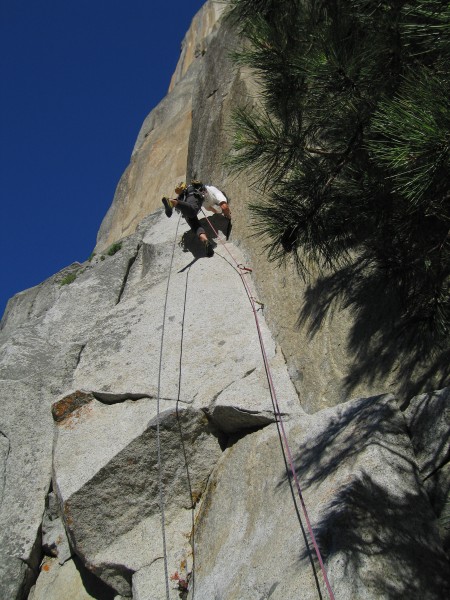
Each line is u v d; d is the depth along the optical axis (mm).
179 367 7477
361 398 5742
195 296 8539
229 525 5770
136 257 10734
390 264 5293
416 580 4316
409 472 4980
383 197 5184
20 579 6816
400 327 5914
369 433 5254
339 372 6195
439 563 4469
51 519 7199
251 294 8109
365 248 6453
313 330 6785
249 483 5926
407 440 5195
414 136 3795
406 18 4828
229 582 5062
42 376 8430
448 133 3756
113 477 6645
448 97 3951
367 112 5000
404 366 5703
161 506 5941
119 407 7418
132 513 6562
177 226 10336
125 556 6316
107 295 9984
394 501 4750
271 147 5457
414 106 4008
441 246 4957
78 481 6691
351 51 5008
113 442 6945
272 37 5570
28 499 7320
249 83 10289
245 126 5574
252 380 6828
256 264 8438
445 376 5379
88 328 9398
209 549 5809
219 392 6859
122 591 6301
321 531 4527
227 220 9594
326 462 5305
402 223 5172
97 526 6543
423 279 5203
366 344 6137
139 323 8555
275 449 5930
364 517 4578
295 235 5605
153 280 9500
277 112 5758
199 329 7926
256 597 4637
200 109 12016
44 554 7102
